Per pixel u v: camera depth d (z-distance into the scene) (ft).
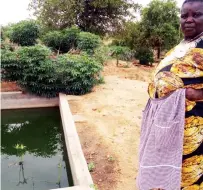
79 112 24.11
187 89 5.39
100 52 43.14
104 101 27.68
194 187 5.58
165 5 60.59
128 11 57.77
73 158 14.99
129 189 12.16
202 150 5.52
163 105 5.51
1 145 24.48
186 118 5.43
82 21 56.24
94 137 18.42
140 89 33.06
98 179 13.11
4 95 30.40
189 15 5.55
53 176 17.89
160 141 5.47
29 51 30.50
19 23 50.52
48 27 54.08
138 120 21.76
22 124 29.81
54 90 31.32
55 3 52.42
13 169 18.99
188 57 5.43
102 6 52.90
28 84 30.63
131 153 15.85
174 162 5.41
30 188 16.20
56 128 28.50
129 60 57.88
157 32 59.36
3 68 30.91
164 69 5.75
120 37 58.80
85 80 30.27
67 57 32.17
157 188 5.52
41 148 23.80
